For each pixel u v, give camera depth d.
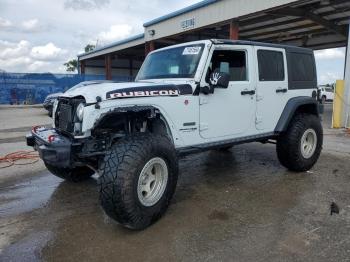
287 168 5.82
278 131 5.32
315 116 5.92
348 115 11.48
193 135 4.31
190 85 4.22
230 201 4.44
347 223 3.77
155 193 3.72
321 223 3.77
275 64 5.30
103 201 3.41
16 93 28.61
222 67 4.36
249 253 3.17
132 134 3.72
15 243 3.43
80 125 3.68
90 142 3.75
